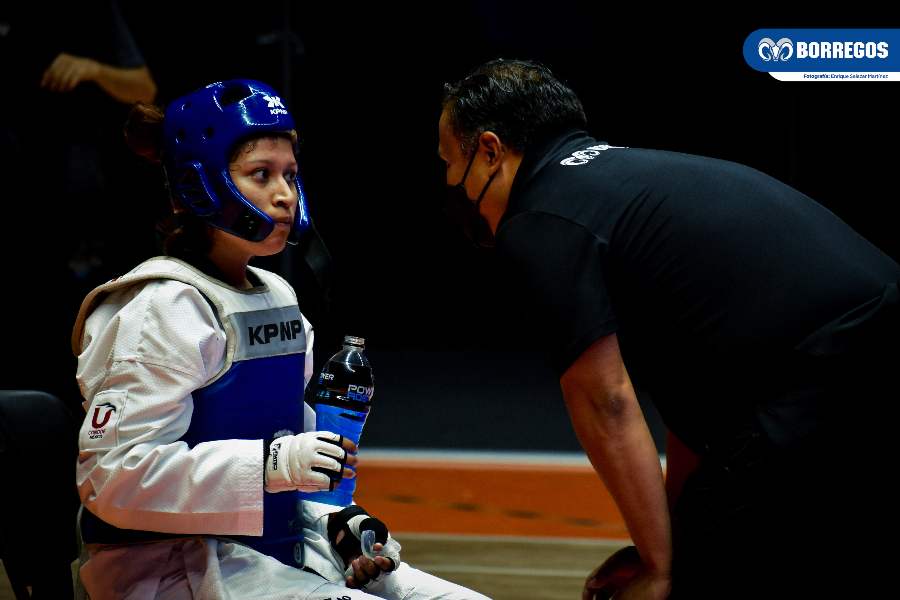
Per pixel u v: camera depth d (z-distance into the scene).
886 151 22.91
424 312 28.83
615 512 14.41
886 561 5.60
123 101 14.23
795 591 5.63
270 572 5.67
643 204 5.80
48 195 13.53
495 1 25.83
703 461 5.87
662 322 5.80
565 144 6.12
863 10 23.05
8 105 13.53
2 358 13.14
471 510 14.46
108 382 5.51
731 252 5.69
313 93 26.67
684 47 25.28
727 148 25.47
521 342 28.95
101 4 13.96
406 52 26.52
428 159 27.52
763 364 5.61
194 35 21.17
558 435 19.23
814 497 5.55
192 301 5.61
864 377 5.54
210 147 5.66
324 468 5.34
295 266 19.89
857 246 5.93
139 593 5.65
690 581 5.71
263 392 5.81
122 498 5.36
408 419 20.53
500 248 5.92
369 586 6.20
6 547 5.80
